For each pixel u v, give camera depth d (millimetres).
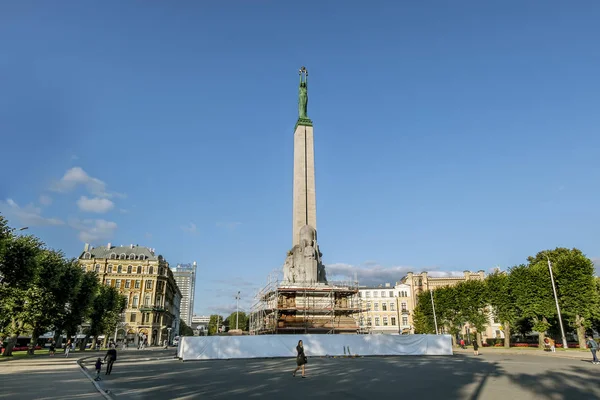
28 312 48156
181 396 17719
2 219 39938
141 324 112688
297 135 65688
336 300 53531
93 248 122000
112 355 27875
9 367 32344
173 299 149750
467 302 76500
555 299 56906
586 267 58844
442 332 87875
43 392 18344
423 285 118938
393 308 119188
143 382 22922
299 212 61438
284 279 54844
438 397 17078
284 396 17625
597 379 22734
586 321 58719
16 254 42062
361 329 52844
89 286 62750
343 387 20344
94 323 76000
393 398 16984
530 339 88500
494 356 45188
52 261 51562
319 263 56469
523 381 22000
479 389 19125
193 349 41156
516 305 65312
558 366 31484
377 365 32625
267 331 51844
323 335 43156
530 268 65875
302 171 63469
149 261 118250
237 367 32469
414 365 32562
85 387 20203
